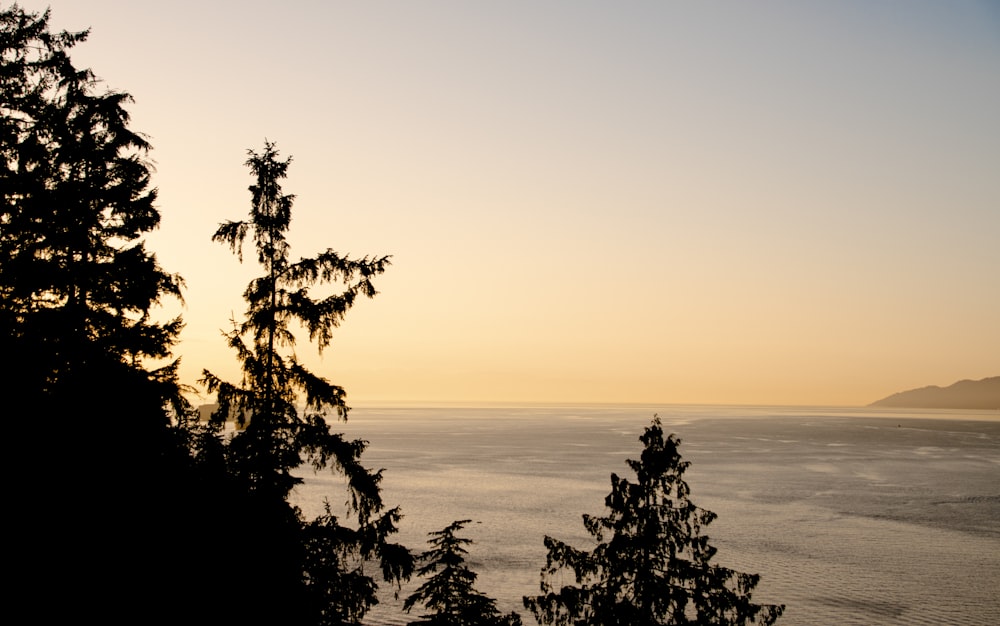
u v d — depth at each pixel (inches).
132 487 622.8
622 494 805.2
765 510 2984.7
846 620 1603.1
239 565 627.2
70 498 589.9
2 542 554.6
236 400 684.1
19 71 754.2
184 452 680.4
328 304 682.8
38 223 739.4
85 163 764.6
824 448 6619.1
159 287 767.1
